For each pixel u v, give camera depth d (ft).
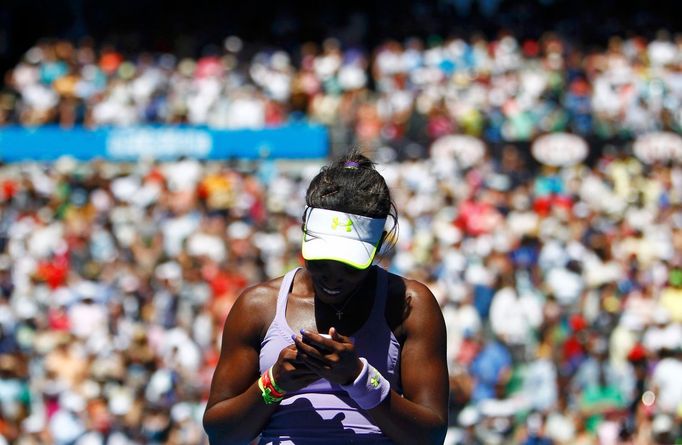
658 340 90.63
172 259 126.82
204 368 97.40
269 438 29.60
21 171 162.50
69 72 187.21
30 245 136.15
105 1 228.84
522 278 116.37
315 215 28.37
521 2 221.05
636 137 156.97
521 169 150.92
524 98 171.83
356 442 29.19
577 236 129.18
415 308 29.78
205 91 179.73
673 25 217.77
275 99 180.34
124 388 91.25
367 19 217.36
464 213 134.62
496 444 85.20
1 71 223.92
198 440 89.20
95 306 111.45
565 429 86.22
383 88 182.80
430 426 28.78
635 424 87.15
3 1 226.38
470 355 96.53
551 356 95.96
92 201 149.79
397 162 153.99
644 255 129.08
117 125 172.96
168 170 157.69
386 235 30.04
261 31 221.46
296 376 27.96
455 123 164.86
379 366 29.35
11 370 93.91
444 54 188.65
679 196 148.77
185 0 227.61
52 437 89.61
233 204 144.15
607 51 195.21
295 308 29.84
